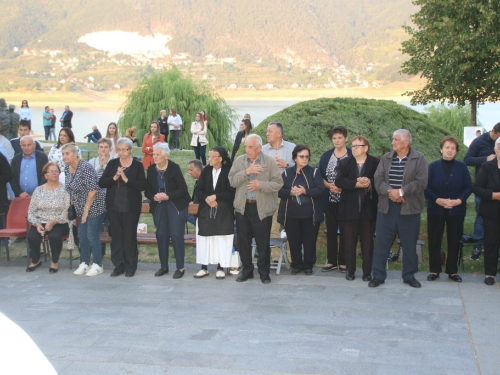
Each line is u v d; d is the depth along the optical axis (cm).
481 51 2111
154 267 812
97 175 820
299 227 755
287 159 800
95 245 777
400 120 995
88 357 504
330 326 568
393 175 681
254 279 743
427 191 702
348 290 686
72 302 659
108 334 557
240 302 648
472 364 479
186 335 551
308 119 969
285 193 744
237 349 516
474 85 2169
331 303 639
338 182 706
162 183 752
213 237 750
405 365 479
